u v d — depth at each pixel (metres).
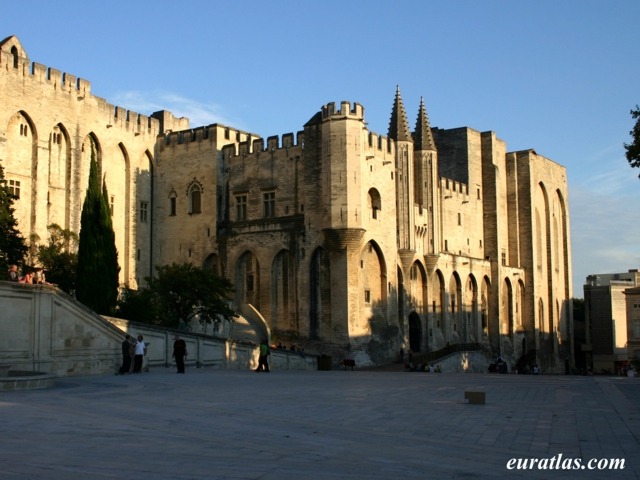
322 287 66.06
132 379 32.66
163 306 56.94
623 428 17.69
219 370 44.12
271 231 69.19
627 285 123.31
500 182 95.31
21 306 32.25
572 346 107.44
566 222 108.94
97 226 52.75
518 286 95.31
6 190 50.09
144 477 11.66
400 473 12.31
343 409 21.50
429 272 77.31
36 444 14.45
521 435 16.52
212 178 73.31
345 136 65.06
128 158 74.06
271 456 13.60
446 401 24.27
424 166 78.31
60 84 66.56
